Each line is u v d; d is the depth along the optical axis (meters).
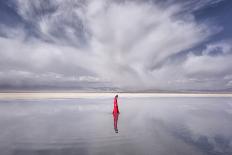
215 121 17.00
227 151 9.24
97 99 42.28
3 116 18.69
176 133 12.60
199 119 17.98
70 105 28.67
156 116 19.48
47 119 17.30
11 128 13.77
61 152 8.95
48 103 31.45
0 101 34.44
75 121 16.48
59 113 20.86
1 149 9.30
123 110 23.75
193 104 33.25
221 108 27.30
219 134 12.45
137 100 42.03
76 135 11.88
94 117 18.58
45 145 9.91
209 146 9.93
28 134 12.07
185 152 9.02
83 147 9.59
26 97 45.34
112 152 8.98
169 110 24.28
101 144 10.10
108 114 20.53
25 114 19.94
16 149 9.32
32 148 9.43
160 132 12.86
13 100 36.69
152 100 42.44
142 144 10.12
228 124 15.69
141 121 16.69
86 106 27.59
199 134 12.40
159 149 9.40
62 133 12.44
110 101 36.78
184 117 19.03
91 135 11.91
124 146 9.78
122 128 13.95
